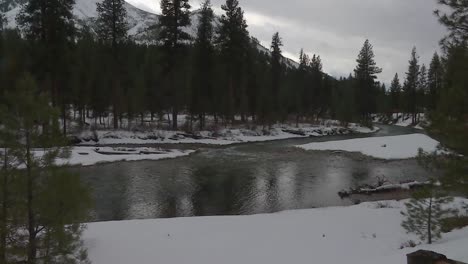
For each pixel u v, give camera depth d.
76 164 25.09
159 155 32.06
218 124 53.31
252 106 54.88
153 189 21.62
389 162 31.84
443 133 11.02
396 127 78.56
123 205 18.47
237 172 27.02
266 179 24.98
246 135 49.06
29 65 29.78
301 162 31.61
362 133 62.53
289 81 68.88
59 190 8.17
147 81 49.06
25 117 8.25
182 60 43.88
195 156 33.44
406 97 84.75
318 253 11.66
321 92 72.94
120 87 45.38
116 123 42.47
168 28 42.62
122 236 12.69
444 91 11.39
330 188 22.94
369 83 73.25
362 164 30.92
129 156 30.56
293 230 14.06
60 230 8.22
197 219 15.41
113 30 40.53
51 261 8.19
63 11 30.84
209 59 46.09
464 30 11.79
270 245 12.37
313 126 65.19
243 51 51.56
